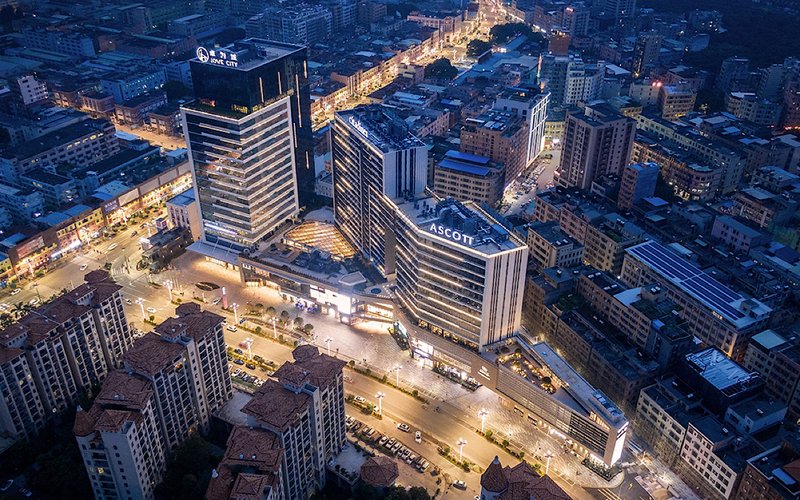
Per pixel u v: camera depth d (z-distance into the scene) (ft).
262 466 632.79
